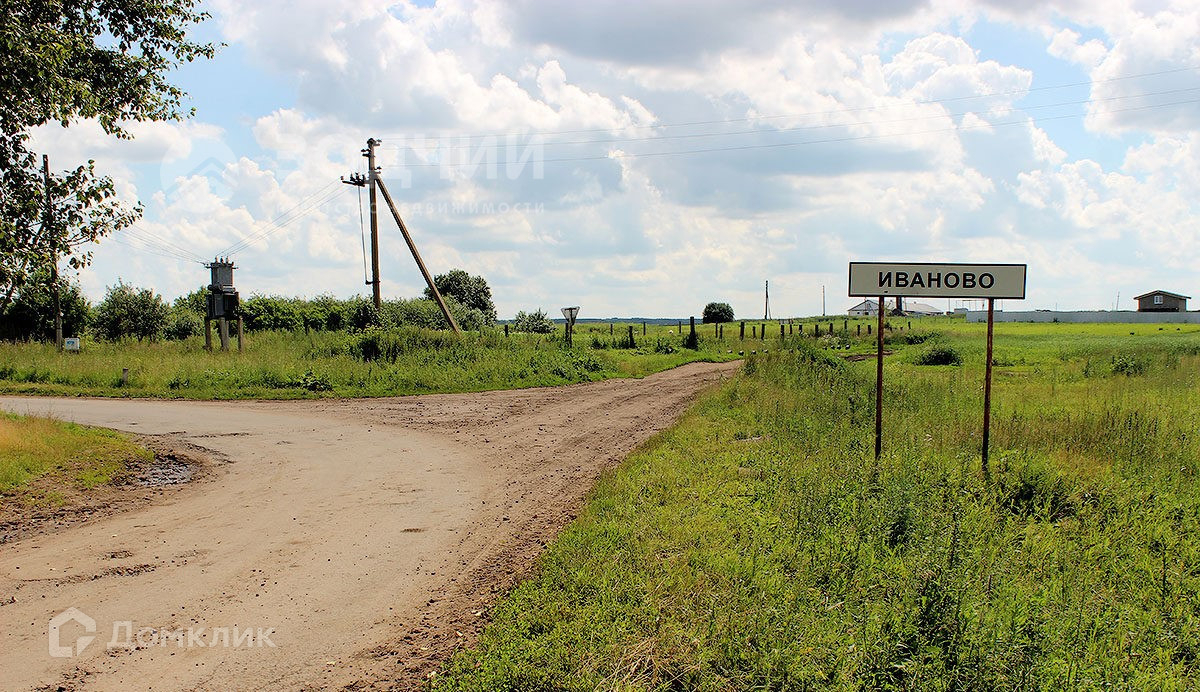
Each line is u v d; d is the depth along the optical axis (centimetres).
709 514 704
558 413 1673
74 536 739
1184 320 9350
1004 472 802
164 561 661
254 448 1243
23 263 995
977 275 849
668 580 536
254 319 3938
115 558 670
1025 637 439
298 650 482
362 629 513
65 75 1023
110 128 1160
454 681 427
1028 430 1012
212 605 559
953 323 8462
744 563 559
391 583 601
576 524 701
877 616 477
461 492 926
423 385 2181
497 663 434
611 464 1061
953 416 1192
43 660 466
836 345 4756
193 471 1058
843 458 877
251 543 715
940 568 506
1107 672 417
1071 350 3419
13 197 963
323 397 1997
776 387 1697
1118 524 670
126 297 3747
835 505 696
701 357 3709
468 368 2409
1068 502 744
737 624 462
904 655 430
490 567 629
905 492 683
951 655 423
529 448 1238
